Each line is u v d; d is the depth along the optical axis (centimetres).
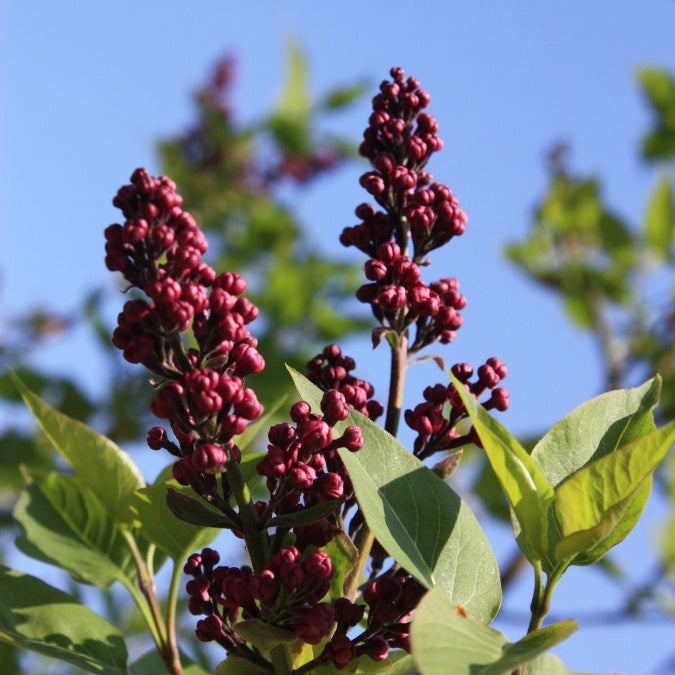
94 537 79
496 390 70
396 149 72
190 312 64
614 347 135
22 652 100
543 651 61
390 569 68
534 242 141
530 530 67
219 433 65
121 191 65
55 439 74
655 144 154
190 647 96
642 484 66
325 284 143
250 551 65
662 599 107
